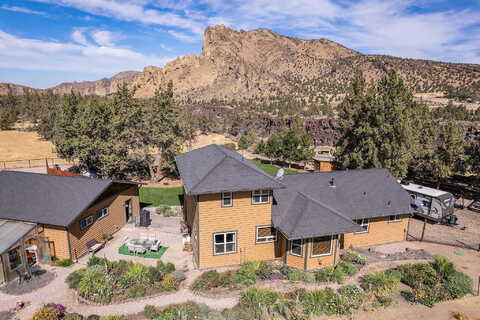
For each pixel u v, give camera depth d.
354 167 36.28
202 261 19.12
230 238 19.56
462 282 17.73
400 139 33.06
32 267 19.05
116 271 17.88
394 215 23.09
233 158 20.23
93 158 36.34
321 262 19.31
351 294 16.50
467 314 15.54
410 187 30.31
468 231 26.47
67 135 36.91
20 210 19.77
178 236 24.16
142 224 25.95
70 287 16.97
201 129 117.19
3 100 162.88
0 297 16.08
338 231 18.22
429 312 15.65
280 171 22.75
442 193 28.38
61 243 19.48
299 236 17.59
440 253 22.27
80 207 20.03
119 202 25.44
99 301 15.62
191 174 20.48
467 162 34.91
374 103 34.41
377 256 21.53
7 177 22.19
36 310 15.05
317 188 23.08
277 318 14.49
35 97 150.75
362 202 22.67
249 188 18.14
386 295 16.78
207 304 15.69
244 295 16.14
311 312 15.13
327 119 94.44
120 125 37.53
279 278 18.23
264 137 113.56
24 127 108.88
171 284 16.86
